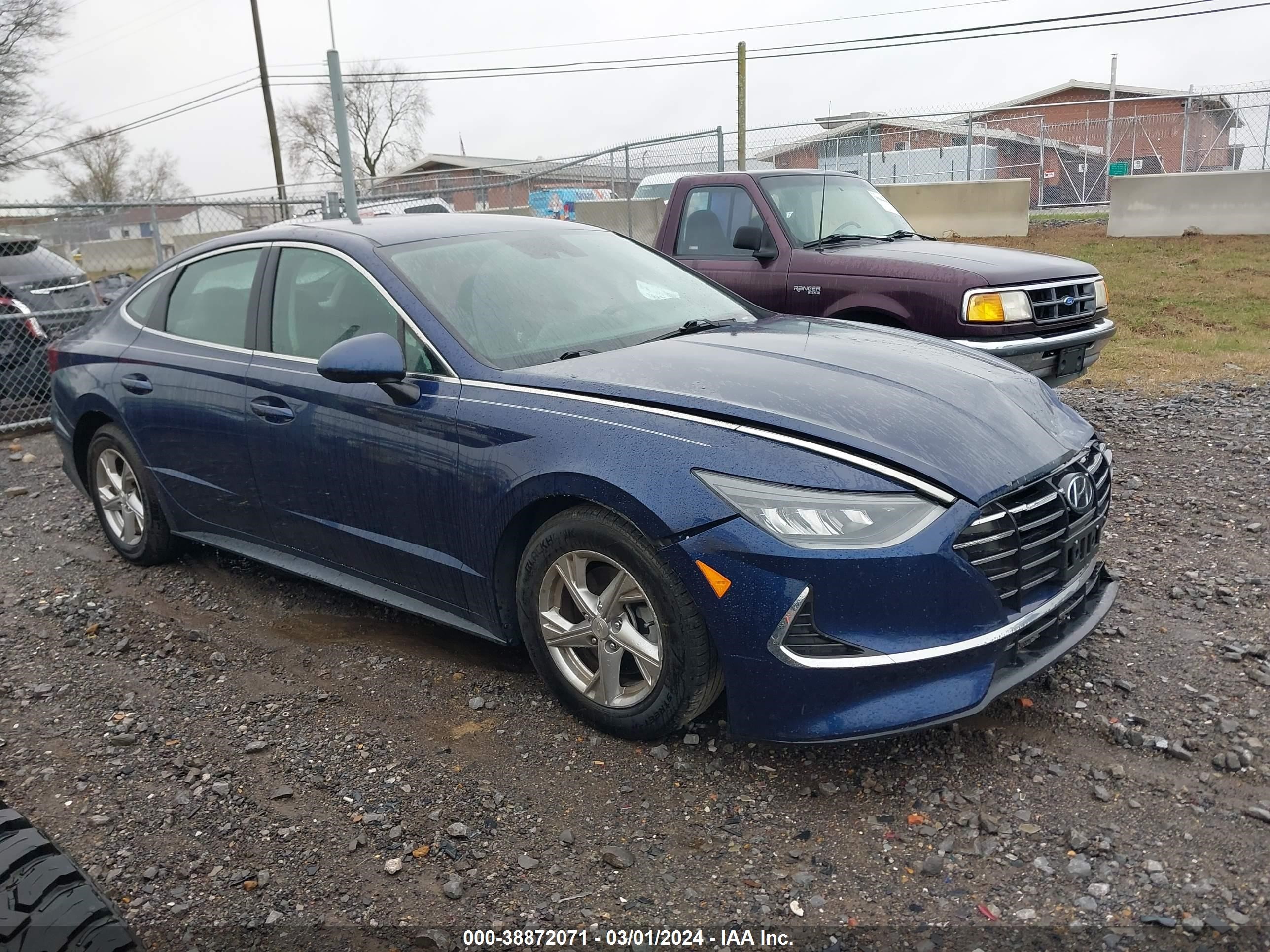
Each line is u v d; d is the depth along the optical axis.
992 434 2.99
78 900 1.74
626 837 2.71
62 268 10.38
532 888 2.53
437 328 3.52
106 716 3.57
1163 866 2.47
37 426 9.08
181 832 2.85
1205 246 15.26
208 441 4.31
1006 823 2.68
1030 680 3.38
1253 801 2.69
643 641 3.02
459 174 19.14
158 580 4.89
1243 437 6.22
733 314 4.20
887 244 7.30
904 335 3.97
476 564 3.38
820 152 19.48
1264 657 3.46
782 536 2.69
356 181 17.73
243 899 2.54
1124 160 22.59
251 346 4.16
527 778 3.01
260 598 4.60
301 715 3.49
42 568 5.19
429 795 2.95
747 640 2.74
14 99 32.69
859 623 2.68
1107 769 2.88
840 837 2.66
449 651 3.93
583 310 3.83
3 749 3.38
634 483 2.85
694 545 2.76
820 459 2.75
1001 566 2.80
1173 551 4.48
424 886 2.56
